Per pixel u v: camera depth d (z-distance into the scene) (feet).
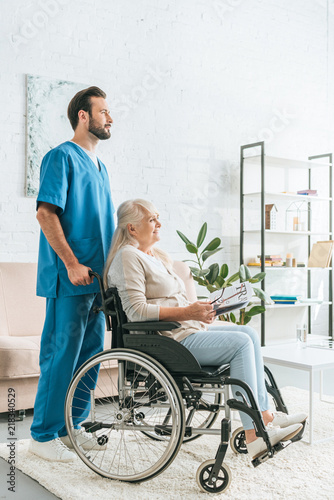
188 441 7.00
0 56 10.61
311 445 6.90
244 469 6.05
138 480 5.65
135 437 6.84
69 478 5.85
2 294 9.55
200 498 5.29
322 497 5.30
